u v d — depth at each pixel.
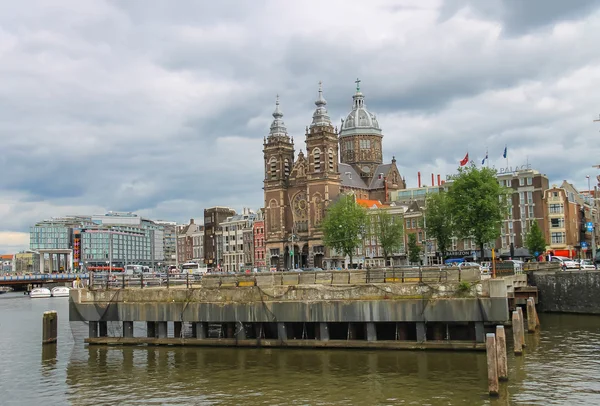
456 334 55.09
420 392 41.03
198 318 58.56
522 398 39.12
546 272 87.25
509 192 116.31
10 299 163.88
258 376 46.88
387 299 53.16
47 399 43.28
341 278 57.03
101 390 45.06
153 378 47.81
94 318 61.38
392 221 153.75
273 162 188.62
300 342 55.81
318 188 178.75
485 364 47.28
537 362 49.09
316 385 43.72
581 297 82.88
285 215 186.38
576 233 157.25
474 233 111.00
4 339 71.25
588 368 46.88
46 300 154.62
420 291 52.41
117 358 55.56
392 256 161.62
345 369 47.66
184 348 58.47
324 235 157.88
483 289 50.94
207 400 41.38
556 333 64.19
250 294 57.34
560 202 143.62
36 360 56.31
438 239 130.62
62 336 70.06
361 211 151.25
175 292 59.75
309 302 55.22
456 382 42.91
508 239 147.25
